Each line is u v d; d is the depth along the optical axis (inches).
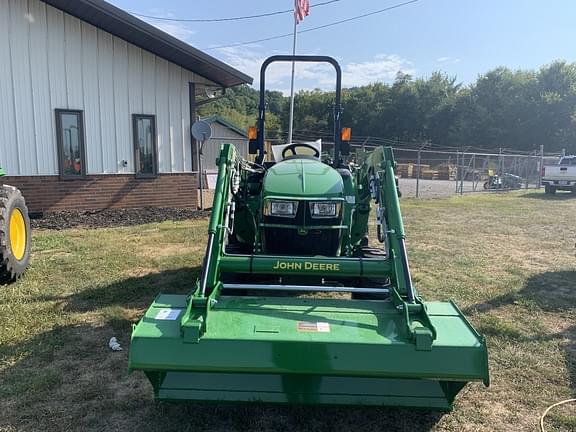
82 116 453.1
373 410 130.6
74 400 133.4
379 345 109.2
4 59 412.8
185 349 109.4
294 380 117.3
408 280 131.3
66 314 195.0
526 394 141.0
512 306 216.2
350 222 178.9
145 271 261.0
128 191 484.7
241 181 192.4
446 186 1082.7
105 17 428.8
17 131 423.5
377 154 178.2
